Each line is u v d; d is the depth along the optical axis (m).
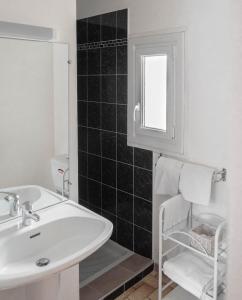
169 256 2.47
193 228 2.12
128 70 2.56
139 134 2.57
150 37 2.36
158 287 2.28
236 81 1.08
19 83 1.60
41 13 1.63
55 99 1.76
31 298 1.71
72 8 1.75
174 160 2.24
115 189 2.88
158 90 2.42
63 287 1.91
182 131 2.27
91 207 3.17
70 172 1.91
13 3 1.52
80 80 3.06
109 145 2.87
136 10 2.44
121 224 2.88
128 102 2.61
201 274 1.93
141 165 2.61
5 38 1.51
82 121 3.12
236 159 1.12
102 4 2.70
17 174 1.67
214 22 2.01
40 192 1.76
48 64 1.69
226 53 1.98
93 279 2.41
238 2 1.04
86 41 2.92
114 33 2.63
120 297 2.31
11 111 1.60
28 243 1.52
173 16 2.21
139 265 2.58
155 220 2.58
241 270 1.15
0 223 1.57
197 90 2.16
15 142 1.64
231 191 1.14
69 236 1.66
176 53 2.22
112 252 2.84
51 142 1.78
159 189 2.31
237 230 1.14
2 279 1.16
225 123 2.04
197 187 2.06
